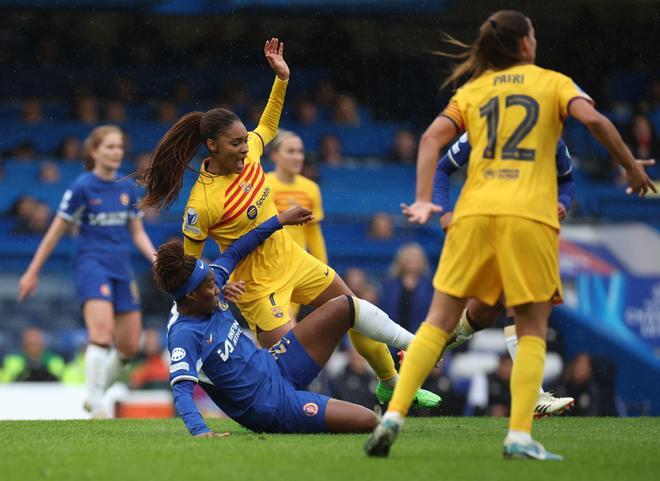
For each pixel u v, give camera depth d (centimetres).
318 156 5988
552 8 6019
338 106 6288
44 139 6106
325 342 1998
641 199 5641
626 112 6184
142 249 3362
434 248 5459
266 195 2267
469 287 1585
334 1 5784
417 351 1587
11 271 5225
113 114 6184
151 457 1617
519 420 1575
